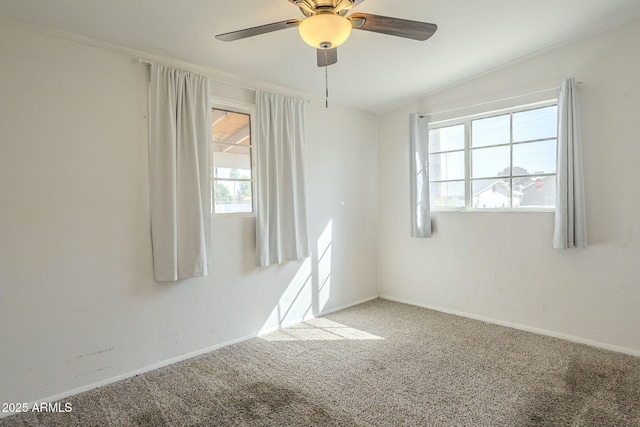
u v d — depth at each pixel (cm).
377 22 177
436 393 219
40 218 214
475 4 226
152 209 255
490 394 216
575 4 236
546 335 311
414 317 366
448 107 368
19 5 192
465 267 365
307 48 262
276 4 205
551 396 213
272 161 323
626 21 263
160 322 262
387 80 340
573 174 283
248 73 302
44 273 216
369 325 344
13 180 205
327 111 385
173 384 235
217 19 217
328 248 386
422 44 273
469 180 362
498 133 341
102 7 198
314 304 372
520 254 326
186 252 267
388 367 254
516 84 320
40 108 214
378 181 444
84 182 230
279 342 304
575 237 285
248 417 197
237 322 306
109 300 239
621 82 268
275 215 323
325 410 203
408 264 415
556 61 298
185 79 270
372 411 201
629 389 220
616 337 276
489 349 283
